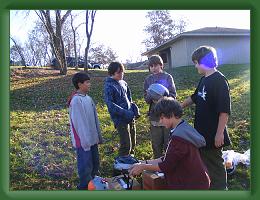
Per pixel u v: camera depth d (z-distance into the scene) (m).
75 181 4.55
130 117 4.13
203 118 3.22
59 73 11.80
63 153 5.58
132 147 4.55
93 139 3.91
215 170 3.25
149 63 4.46
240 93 8.65
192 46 15.00
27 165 5.05
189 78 10.85
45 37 14.56
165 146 4.24
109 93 4.15
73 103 3.76
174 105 2.74
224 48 15.05
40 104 8.48
